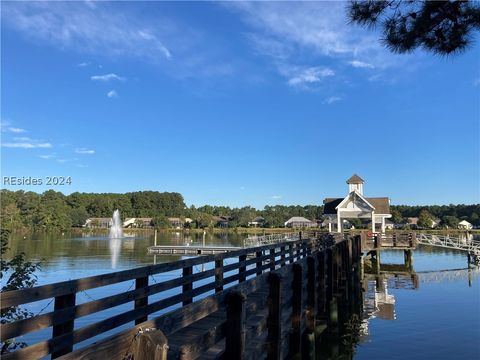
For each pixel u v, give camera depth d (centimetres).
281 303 716
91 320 1388
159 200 14850
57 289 445
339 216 3922
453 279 2712
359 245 2766
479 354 1172
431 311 1742
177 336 555
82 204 12862
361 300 2062
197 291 804
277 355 694
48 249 4834
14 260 766
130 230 11406
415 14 580
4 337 379
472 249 3497
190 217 13600
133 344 297
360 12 595
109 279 536
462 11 557
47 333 1238
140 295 607
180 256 3988
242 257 1096
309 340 973
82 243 6169
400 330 1438
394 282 2666
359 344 1279
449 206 12025
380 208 4050
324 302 1243
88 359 288
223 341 650
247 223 12950
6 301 379
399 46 602
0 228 835
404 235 3369
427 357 1148
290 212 13488
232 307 513
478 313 1692
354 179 3978
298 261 966
